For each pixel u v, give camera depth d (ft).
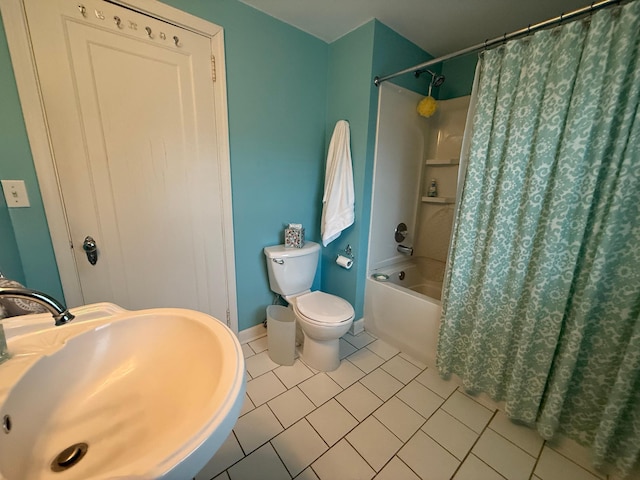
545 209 3.69
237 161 5.41
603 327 3.43
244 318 6.33
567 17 3.22
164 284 5.07
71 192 3.97
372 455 3.78
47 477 1.58
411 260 7.97
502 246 4.09
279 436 4.02
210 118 4.92
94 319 2.49
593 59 3.08
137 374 2.40
